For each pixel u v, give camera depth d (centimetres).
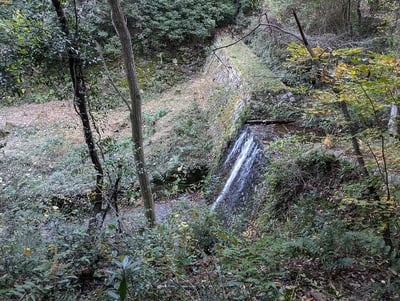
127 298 253
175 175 875
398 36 628
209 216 516
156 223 493
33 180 864
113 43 1377
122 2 1366
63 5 480
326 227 378
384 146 328
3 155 985
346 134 353
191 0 1463
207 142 1022
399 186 328
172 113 1150
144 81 1386
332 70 363
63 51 428
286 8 928
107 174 500
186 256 353
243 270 314
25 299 246
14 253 302
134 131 507
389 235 322
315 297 286
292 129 748
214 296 268
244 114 849
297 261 347
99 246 329
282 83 902
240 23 1438
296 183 545
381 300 276
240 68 1039
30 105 1280
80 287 301
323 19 862
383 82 275
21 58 418
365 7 828
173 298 271
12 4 434
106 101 711
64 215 477
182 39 1466
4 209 586
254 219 577
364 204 320
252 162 690
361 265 324
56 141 1040
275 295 267
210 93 1210
